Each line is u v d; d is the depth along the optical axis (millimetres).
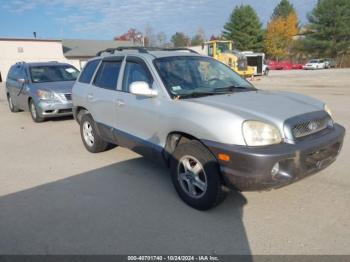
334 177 4555
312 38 54469
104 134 5598
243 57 25812
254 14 60688
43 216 3877
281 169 3227
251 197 4070
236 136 3260
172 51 5004
